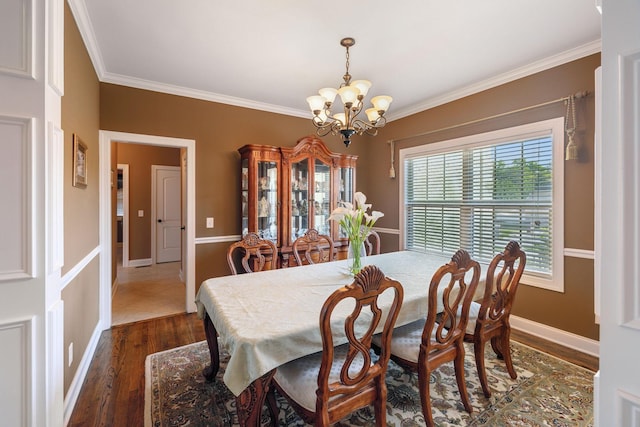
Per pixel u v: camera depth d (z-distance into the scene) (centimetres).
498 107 305
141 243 600
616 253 79
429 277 217
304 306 161
